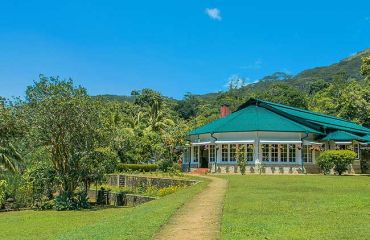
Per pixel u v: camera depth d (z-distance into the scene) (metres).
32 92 31.33
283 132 42.56
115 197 36.16
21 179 36.31
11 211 32.22
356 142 44.34
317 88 121.62
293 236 10.76
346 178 32.75
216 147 43.78
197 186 25.78
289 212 14.85
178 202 18.00
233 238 10.62
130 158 55.00
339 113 68.25
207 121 74.00
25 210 32.59
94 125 32.16
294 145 42.50
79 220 24.73
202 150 47.69
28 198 36.31
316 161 42.47
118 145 50.34
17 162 39.03
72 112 31.16
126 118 70.75
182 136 50.78
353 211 14.83
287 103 85.44
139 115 75.19
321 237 10.62
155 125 71.62
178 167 48.41
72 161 32.22
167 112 87.75
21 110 31.67
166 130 63.53
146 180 38.38
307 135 43.38
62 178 32.22
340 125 50.38
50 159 32.75
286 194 20.47
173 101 126.75
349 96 67.62
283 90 90.75
